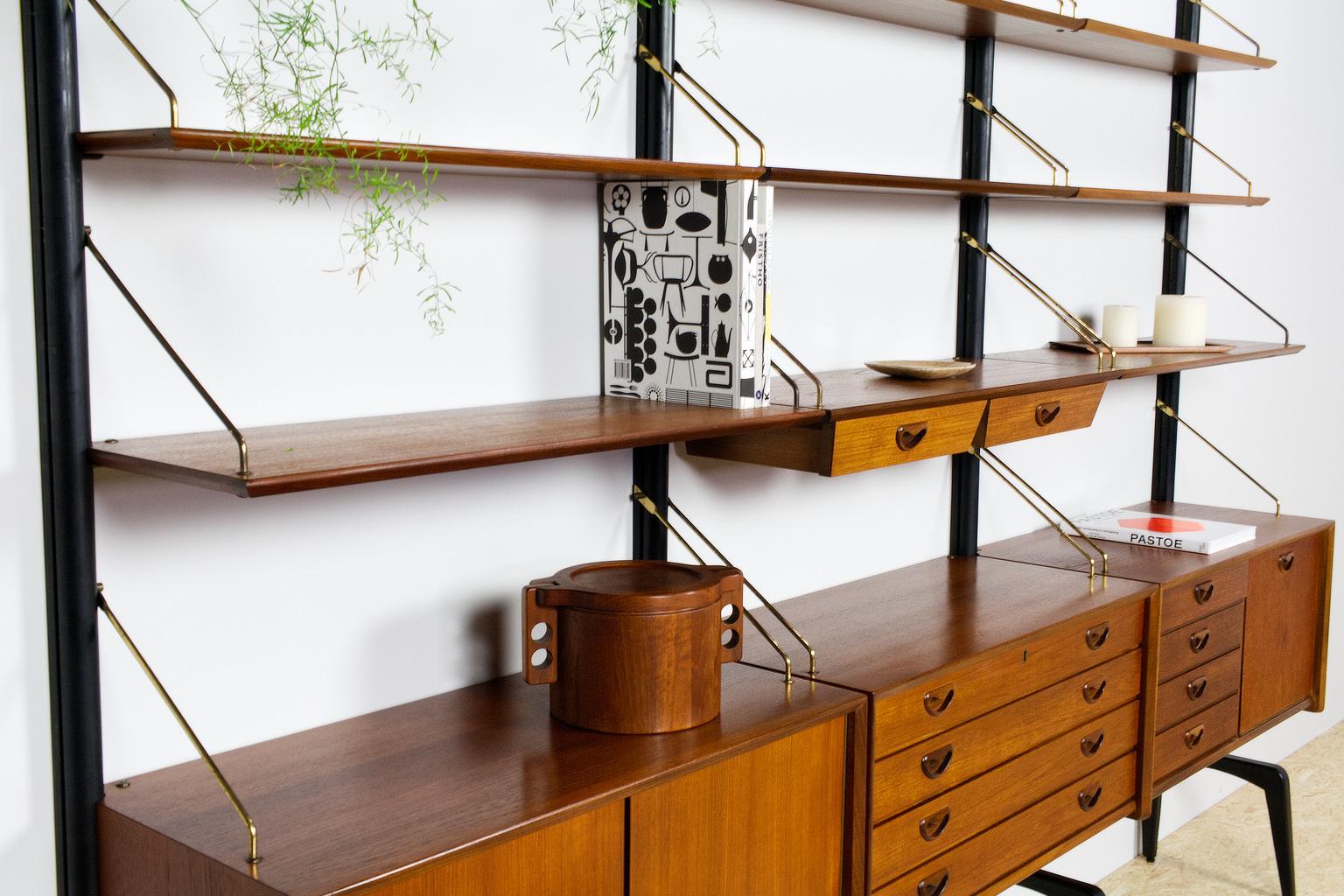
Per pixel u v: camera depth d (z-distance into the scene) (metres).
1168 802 3.32
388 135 1.58
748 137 2.07
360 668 1.63
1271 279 3.58
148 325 1.24
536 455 1.36
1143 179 3.05
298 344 1.53
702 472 2.05
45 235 1.28
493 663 1.79
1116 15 2.87
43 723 1.35
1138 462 3.20
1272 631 2.82
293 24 1.39
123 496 1.38
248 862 1.21
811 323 2.23
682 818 1.48
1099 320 2.98
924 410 1.93
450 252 1.68
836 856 1.73
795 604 2.21
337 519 1.58
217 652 1.48
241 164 1.43
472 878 1.27
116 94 1.34
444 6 1.63
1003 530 2.77
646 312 1.81
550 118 1.77
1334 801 3.50
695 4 1.95
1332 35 3.71
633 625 1.53
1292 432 3.77
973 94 2.49
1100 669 2.24
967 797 1.95
